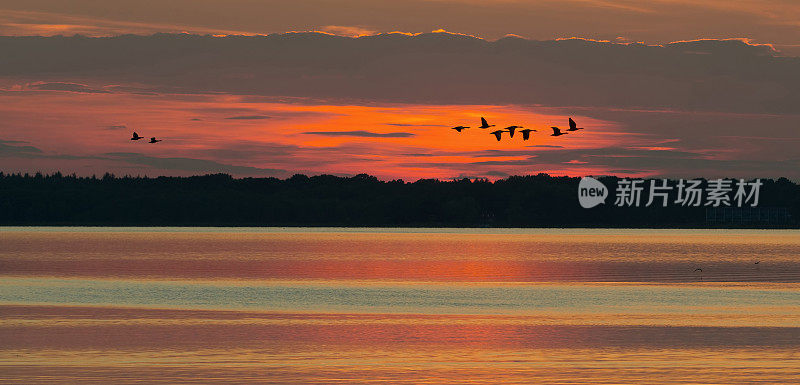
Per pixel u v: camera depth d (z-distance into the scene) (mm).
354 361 63000
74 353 64938
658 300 98500
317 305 92812
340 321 80875
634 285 118312
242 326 77562
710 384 56562
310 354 65312
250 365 61406
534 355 65438
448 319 82500
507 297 100875
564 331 75625
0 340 69812
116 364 61312
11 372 58750
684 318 83375
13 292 103312
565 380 57625
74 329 75250
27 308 88562
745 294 105125
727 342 70375
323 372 59500
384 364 62156
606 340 71312
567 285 118000
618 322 80688
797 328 77062
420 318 83188
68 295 100438
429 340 71188
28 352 65188
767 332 75000
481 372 59781
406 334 73938
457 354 65625
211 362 62344
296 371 59719
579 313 87062
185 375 58344
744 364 62312
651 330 76125
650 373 59500
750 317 84125
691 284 120312
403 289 110312
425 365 61906
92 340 70062
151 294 102500
